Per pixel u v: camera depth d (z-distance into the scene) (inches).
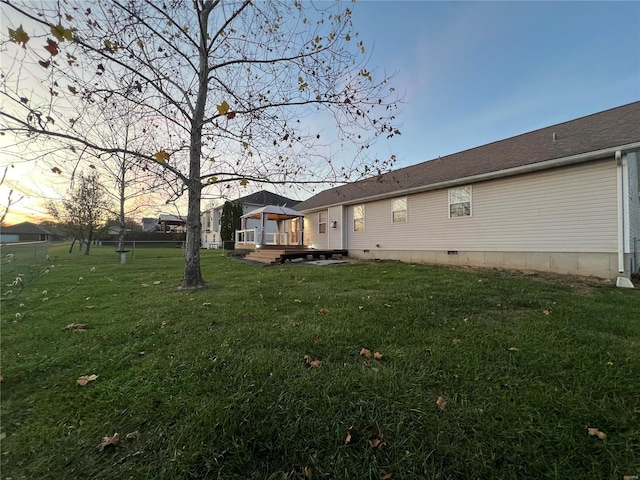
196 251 249.0
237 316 153.2
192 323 141.8
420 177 468.1
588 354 104.7
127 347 113.6
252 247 633.0
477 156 435.5
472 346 111.8
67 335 127.6
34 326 140.3
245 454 61.4
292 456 61.5
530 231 326.3
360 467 59.0
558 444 63.8
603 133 292.7
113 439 63.9
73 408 75.3
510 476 56.9
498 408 74.9
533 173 324.2
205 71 229.0
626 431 67.7
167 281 284.7
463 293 201.9
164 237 1226.0
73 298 203.2
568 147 299.4
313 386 83.9
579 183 291.6
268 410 73.5
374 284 244.1
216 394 80.7
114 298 203.5
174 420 70.6
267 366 95.3
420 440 65.1
